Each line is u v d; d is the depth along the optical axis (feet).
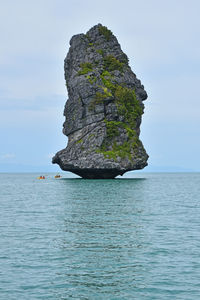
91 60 423.23
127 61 451.94
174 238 94.79
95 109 385.91
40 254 78.89
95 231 103.86
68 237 95.86
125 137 386.11
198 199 212.84
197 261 74.02
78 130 390.83
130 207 161.89
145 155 391.65
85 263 72.64
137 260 74.64
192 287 60.39
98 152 370.53
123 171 377.09
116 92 399.24
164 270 68.59
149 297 56.65
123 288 59.93
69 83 415.44
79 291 58.80
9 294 57.41
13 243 89.10
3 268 69.46
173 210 154.81
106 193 234.38
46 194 243.40
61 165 393.09
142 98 445.37
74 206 165.99
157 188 309.63
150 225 114.01
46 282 62.49
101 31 445.78
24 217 133.69
